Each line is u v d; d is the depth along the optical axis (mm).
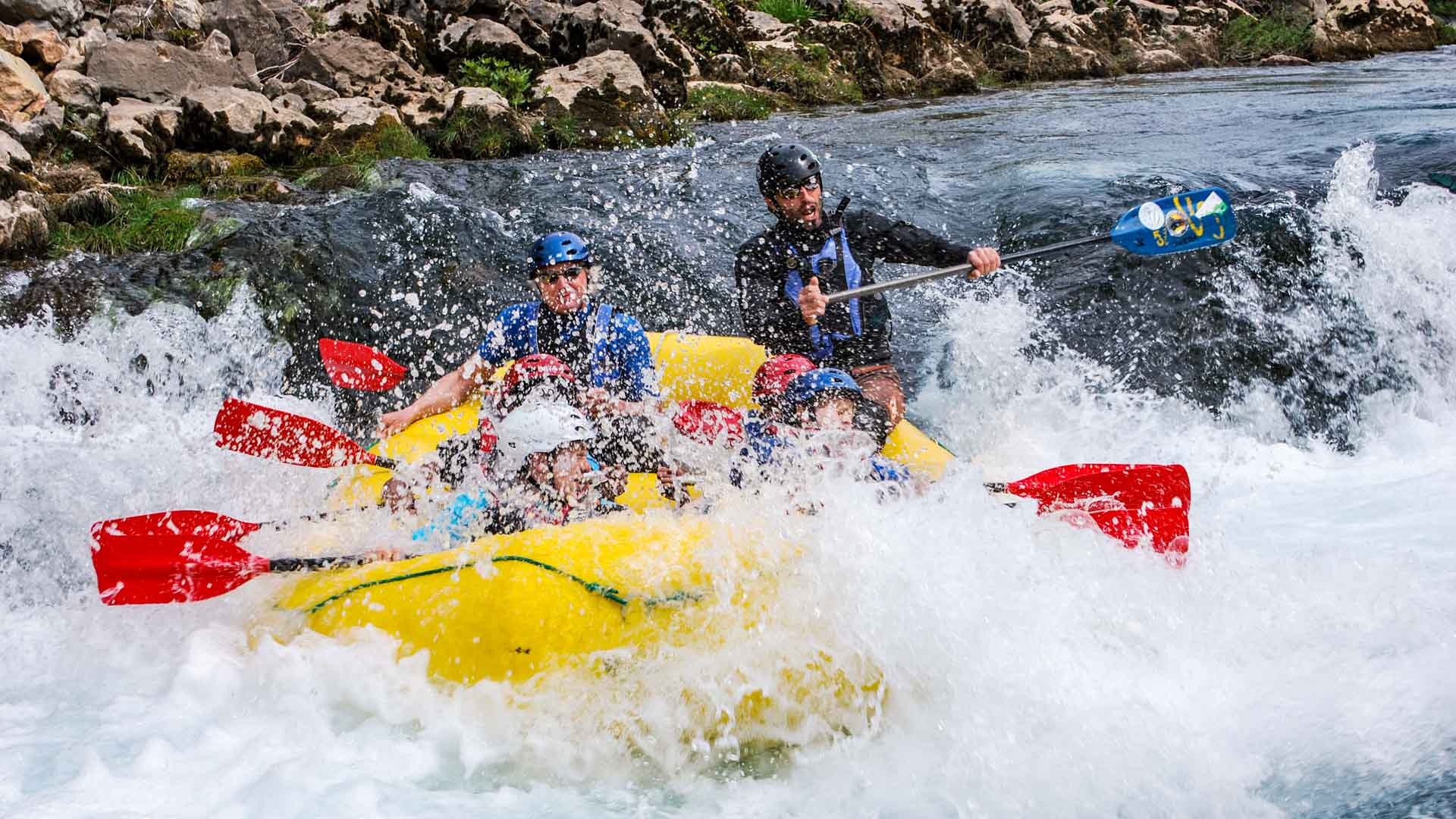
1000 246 8555
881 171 10383
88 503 5383
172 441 6125
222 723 3645
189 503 5227
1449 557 4434
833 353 5254
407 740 3562
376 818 3182
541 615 3584
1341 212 7652
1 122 8906
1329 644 3719
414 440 5012
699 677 3621
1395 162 9383
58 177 8695
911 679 3680
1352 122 11562
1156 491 4285
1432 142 9773
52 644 4258
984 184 9836
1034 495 4379
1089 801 3199
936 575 3844
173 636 4160
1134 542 4266
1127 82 17641
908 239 5312
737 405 5430
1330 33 21516
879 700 3703
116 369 6848
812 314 4902
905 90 16641
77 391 6680
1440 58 20516
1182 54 20297
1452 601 3941
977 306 7598
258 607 4133
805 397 4234
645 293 7855
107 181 9133
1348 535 4871
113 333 6977
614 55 12219
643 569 3693
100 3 10977
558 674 3602
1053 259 8062
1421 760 3064
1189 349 7117
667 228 8633
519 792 3371
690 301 7855
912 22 17266
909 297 7957
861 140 11883
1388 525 4957
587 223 8602
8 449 5977
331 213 8078
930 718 3625
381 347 7336
